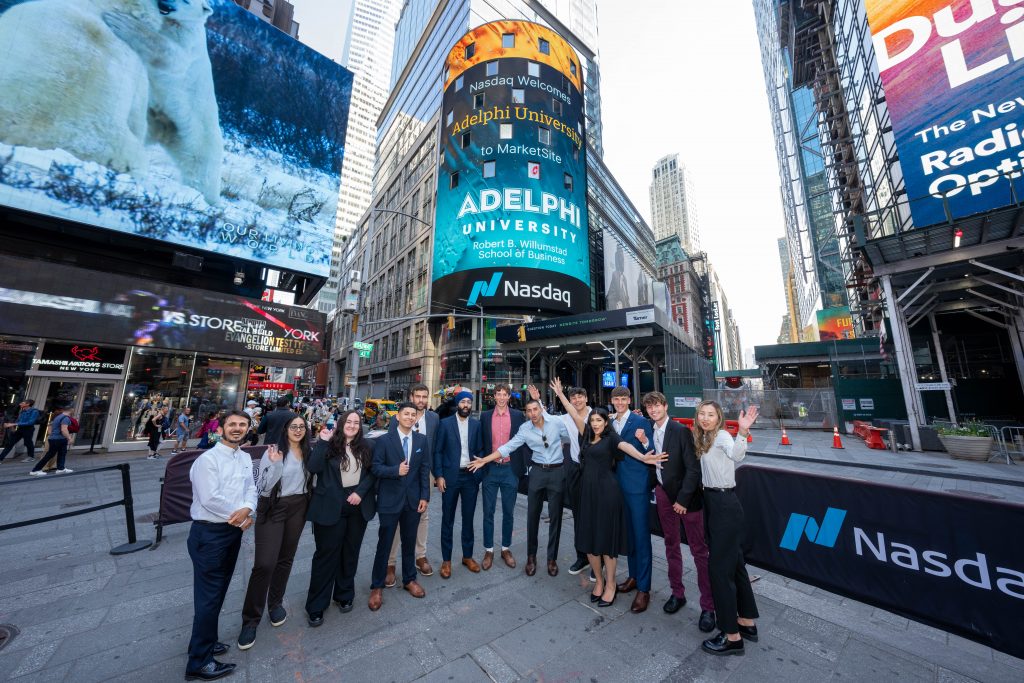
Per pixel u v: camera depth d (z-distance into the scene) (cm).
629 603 377
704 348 9962
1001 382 1792
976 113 1239
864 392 1941
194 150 1606
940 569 309
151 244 1552
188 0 1639
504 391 505
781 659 288
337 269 9550
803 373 3653
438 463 451
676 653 296
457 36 4031
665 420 383
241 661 280
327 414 1903
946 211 1150
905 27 1423
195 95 1625
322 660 283
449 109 3186
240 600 380
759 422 2416
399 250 4531
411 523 394
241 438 304
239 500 290
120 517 625
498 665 279
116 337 1269
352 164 12094
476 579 427
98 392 1326
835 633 324
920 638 315
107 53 1448
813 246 6850
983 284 1527
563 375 3984
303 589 402
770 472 413
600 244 4722
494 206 2769
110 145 1431
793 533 390
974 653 293
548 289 2700
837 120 2677
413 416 397
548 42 3198
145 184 1491
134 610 353
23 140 1284
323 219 1927
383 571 370
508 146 2867
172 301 1379
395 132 5306
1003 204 1168
